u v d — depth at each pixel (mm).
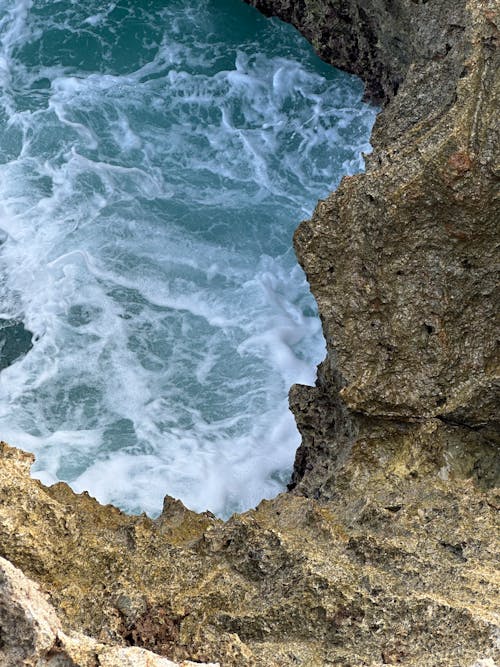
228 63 19234
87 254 16484
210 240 16859
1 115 18609
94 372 15078
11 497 8938
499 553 8938
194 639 8219
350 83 18672
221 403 14789
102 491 13750
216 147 18172
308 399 11820
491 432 10805
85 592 8516
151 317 15766
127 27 19812
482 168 10234
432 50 12203
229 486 13859
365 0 16766
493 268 10562
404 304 10688
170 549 8992
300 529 9469
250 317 15789
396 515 9539
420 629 8164
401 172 10438
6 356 15344
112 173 17688
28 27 19844
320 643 8336
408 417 10719
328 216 10906
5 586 7383
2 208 17219
